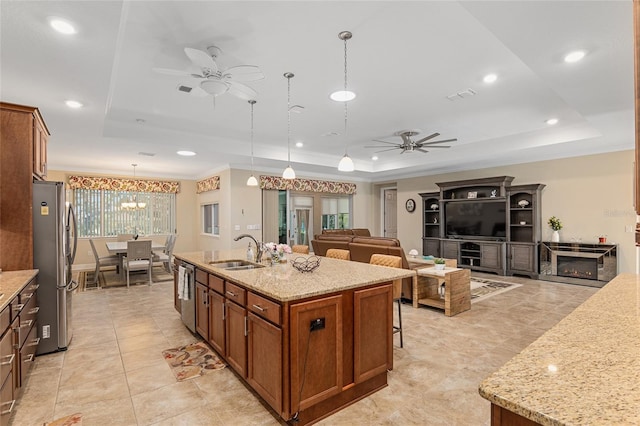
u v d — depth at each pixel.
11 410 2.10
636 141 1.02
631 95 3.45
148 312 4.51
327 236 6.30
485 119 5.04
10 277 2.66
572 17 2.11
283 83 3.64
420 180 9.14
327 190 9.20
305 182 8.72
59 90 3.09
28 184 3.03
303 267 2.87
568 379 0.91
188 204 9.48
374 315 2.48
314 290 2.13
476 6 2.00
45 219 3.12
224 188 7.69
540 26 2.21
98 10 1.91
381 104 4.35
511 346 3.25
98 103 3.44
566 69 2.86
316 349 2.12
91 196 8.17
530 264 6.57
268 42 2.79
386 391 2.47
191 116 4.80
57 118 3.97
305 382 2.07
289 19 2.47
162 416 2.17
